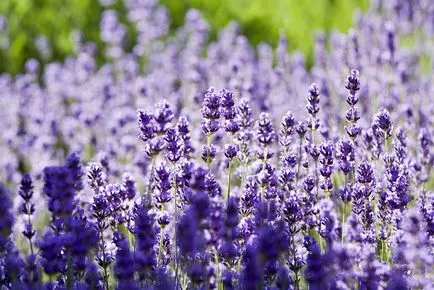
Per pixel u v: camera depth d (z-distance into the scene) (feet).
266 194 12.42
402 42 30.63
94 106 26.23
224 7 37.35
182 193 11.98
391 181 12.25
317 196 13.12
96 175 12.68
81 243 11.37
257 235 10.99
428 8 29.73
